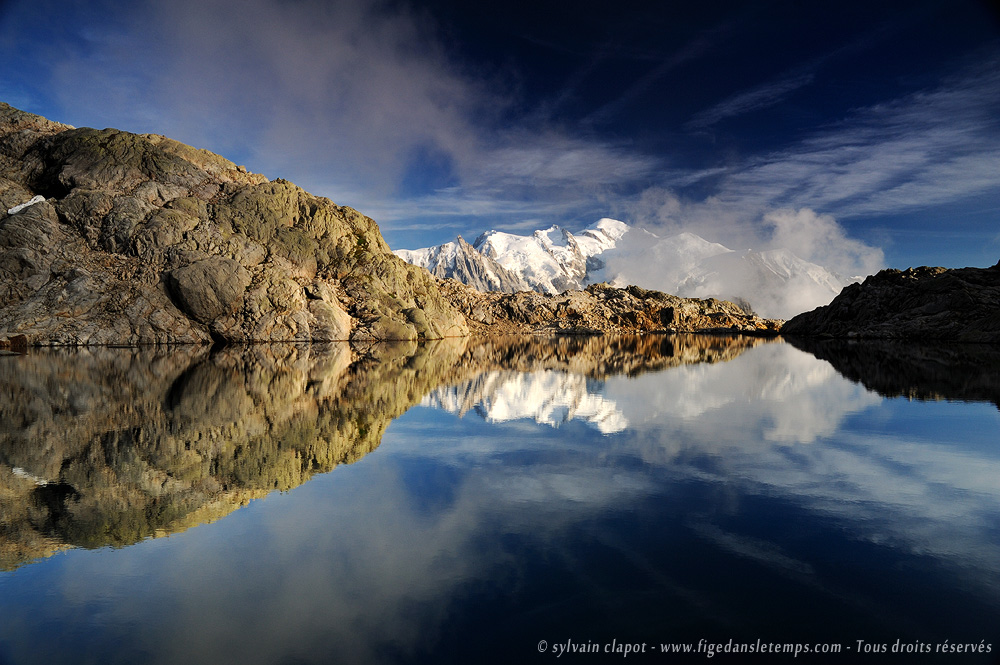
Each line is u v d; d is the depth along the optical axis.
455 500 10.64
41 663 5.52
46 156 91.94
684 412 21.28
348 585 7.17
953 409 21.38
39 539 8.70
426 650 5.72
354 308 102.06
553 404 23.56
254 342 80.75
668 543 8.51
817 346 75.31
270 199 100.44
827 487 11.48
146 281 78.12
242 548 8.37
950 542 8.52
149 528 9.22
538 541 8.60
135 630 6.14
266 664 5.52
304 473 12.57
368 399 25.02
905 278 107.00
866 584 7.14
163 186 90.62
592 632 6.05
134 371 36.94
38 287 73.25
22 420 18.88
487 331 161.50
